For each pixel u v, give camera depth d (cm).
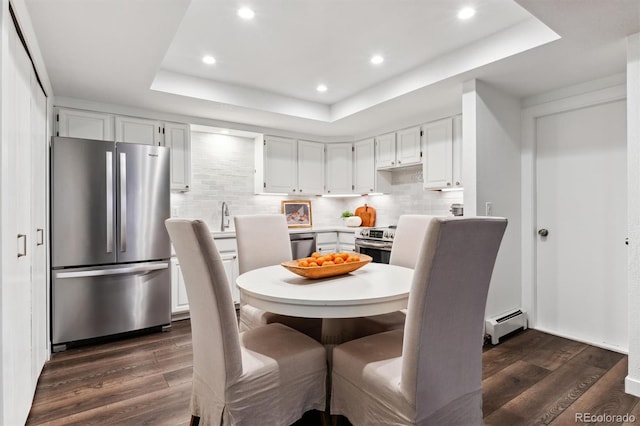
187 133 367
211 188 417
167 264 312
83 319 275
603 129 273
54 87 281
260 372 144
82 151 275
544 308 311
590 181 281
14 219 151
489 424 173
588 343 278
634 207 201
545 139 307
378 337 169
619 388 207
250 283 177
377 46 253
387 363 144
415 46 253
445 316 126
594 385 211
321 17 216
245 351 156
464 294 130
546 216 308
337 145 473
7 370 136
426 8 206
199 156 409
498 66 244
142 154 301
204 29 229
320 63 282
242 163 440
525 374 225
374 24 223
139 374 227
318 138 470
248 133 418
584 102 277
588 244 284
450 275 122
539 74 260
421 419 125
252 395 141
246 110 346
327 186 475
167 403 192
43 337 235
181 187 363
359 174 461
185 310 337
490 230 129
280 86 335
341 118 380
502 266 298
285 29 229
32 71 197
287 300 148
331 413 160
